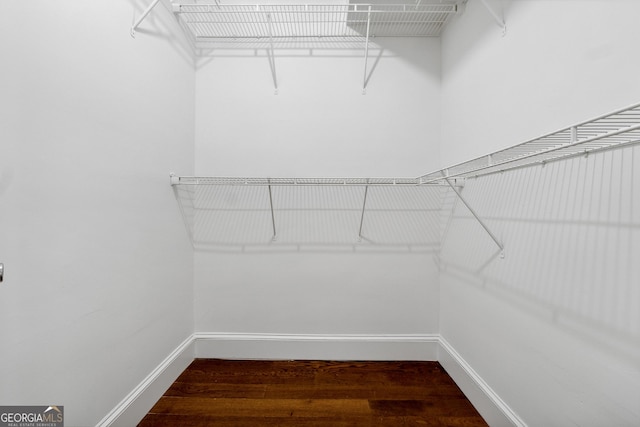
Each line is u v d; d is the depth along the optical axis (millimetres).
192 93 1886
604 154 781
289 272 1935
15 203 776
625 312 724
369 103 1934
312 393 1537
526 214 1088
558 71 929
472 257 1499
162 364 1538
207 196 1934
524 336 1098
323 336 1930
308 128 1932
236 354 1918
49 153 875
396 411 1402
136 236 1312
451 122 1755
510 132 1182
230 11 1689
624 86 714
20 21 782
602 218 784
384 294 1938
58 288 909
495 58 1289
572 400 879
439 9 1670
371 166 1934
